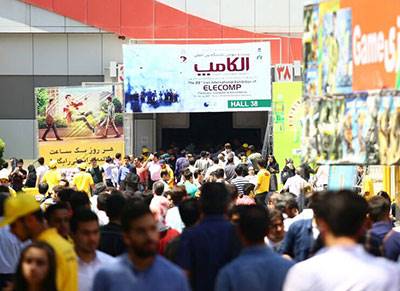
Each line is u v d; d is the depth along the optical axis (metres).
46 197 37.16
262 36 76.81
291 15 76.75
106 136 61.78
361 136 18.06
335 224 11.42
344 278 11.11
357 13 17.53
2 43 77.25
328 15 18.45
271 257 13.18
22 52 77.38
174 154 67.62
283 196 23.25
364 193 35.78
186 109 63.00
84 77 77.50
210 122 80.38
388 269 11.23
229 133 80.62
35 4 76.31
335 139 18.70
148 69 62.50
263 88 62.88
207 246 15.95
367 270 11.13
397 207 31.50
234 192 25.47
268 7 76.88
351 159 18.33
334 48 18.27
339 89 18.16
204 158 57.06
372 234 17.72
